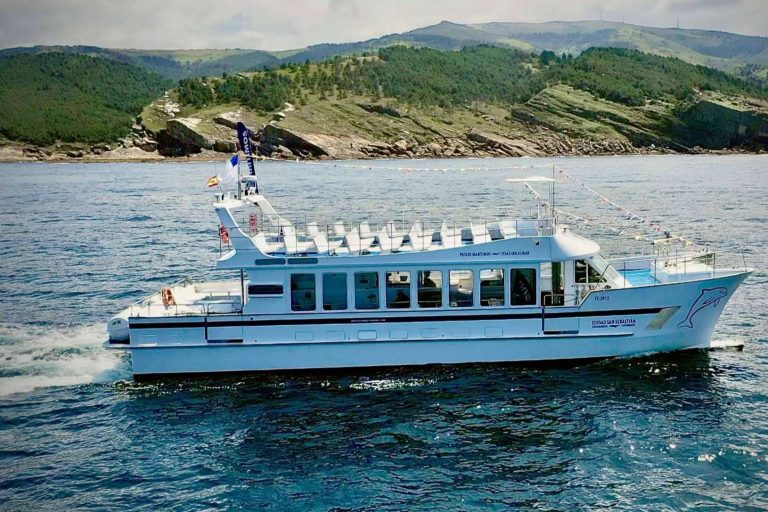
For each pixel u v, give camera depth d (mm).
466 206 85188
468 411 24516
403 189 112938
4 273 49375
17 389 27141
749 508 18781
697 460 21156
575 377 27062
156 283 45531
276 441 22797
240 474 20906
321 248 27969
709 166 180625
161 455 22094
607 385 26359
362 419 24125
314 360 27578
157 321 27203
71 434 23531
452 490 19906
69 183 146250
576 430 23109
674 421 23578
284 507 19250
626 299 27719
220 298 29891
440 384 26625
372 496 19672
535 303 27828
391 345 27547
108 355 30906
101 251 58250
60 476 20938
